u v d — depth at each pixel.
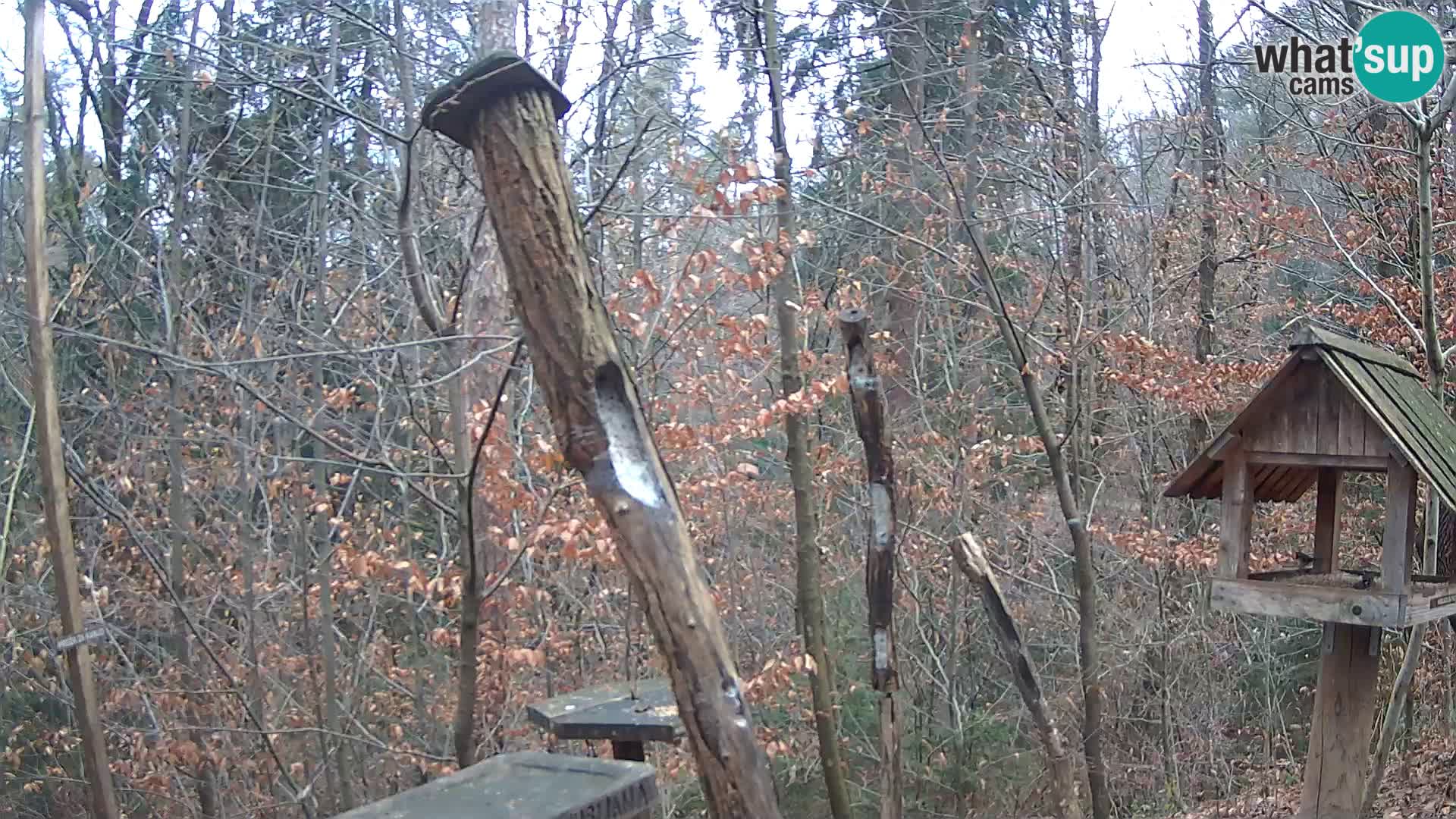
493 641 7.22
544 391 2.86
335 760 8.80
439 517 8.07
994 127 10.66
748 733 2.66
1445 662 11.18
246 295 8.77
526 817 3.06
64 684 8.85
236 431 9.20
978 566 5.52
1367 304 12.05
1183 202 11.28
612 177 7.50
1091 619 8.11
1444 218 10.45
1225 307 12.34
